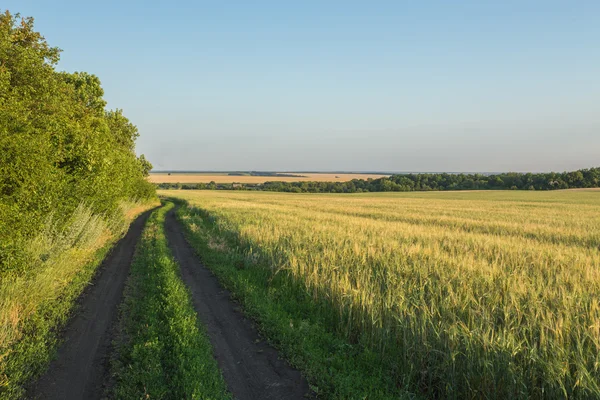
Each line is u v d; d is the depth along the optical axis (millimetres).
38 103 13109
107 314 7750
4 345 5730
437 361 5270
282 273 10422
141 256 13406
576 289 7254
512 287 7273
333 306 7648
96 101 28203
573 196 78000
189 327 6703
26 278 7637
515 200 64688
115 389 4930
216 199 62812
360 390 5004
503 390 4746
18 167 7836
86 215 12375
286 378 5504
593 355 4688
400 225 20344
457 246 12938
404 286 7824
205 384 4980
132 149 40562
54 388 5039
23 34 14844
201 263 13094
